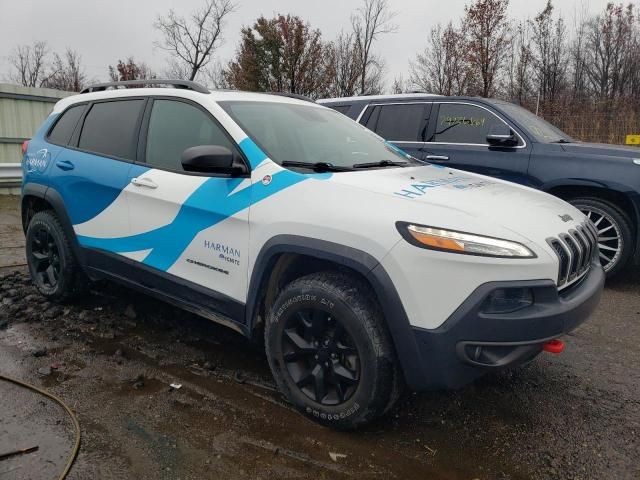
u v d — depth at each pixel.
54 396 2.98
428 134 6.39
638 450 2.65
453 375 2.43
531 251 2.41
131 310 4.24
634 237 5.28
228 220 2.99
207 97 3.38
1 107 11.46
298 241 2.66
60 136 4.31
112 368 3.36
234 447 2.58
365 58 24.02
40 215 4.33
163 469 2.40
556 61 19.33
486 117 6.04
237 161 3.07
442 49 19.69
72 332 3.90
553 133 6.16
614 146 5.63
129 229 3.58
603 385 3.31
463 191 2.85
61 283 4.21
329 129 3.70
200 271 3.19
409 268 2.39
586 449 2.65
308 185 2.77
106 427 2.71
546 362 3.62
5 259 5.79
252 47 22.00
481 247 2.35
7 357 3.47
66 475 2.32
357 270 2.50
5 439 2.57
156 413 2.86
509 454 2.61
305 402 2.79
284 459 2.50
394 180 2.85
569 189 5.59
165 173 3.39
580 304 2.59
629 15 22.86
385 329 2.54
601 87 23.58
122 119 3.85
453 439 2.72
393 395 2.59
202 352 3.63
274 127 3.32
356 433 2.74
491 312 2.35
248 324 2.99
